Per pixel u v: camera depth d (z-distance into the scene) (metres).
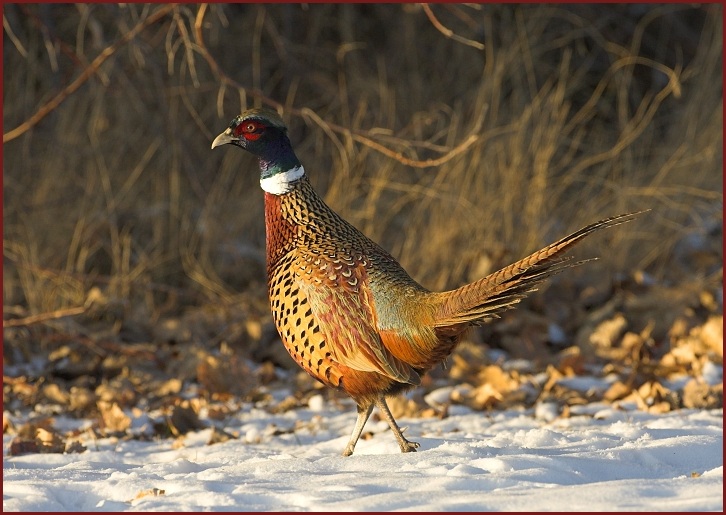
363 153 26.42
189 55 21.39
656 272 27.09
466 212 25.94
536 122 29.33
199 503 10.38
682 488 10.30
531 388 19.77
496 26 33.88
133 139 28.58
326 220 14.69
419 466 12.09
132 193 27.59
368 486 10.86
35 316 21.84
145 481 11.58
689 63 36.81
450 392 19.39
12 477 12.65
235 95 30.23
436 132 30.61
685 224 28.80
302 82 32.94
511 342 22.77
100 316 24.66
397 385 13.80
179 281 26.69
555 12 34.78
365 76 32.81
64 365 21.91
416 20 33.66
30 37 29.58
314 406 19.06
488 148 27.97
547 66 32.44
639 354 21.64
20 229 25.33
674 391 18.77
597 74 35.66
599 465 12.05
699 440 13.56
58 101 22.67
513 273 12.16
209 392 19.80
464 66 32.50
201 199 26.92
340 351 13.59
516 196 26.39
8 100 28.05
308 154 30.28
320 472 11.98
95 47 27.77
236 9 33.22
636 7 36.31
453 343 13.30
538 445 13.90
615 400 18.61
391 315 13.23
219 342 23.28
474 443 13.76
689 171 28.94
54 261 25.59
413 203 27.83
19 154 27.75
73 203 26.89
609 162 29.81
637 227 27.27
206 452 15.24
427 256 25.33
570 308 24.45
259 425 17.83
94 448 16.38
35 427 17.16
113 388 19.83
